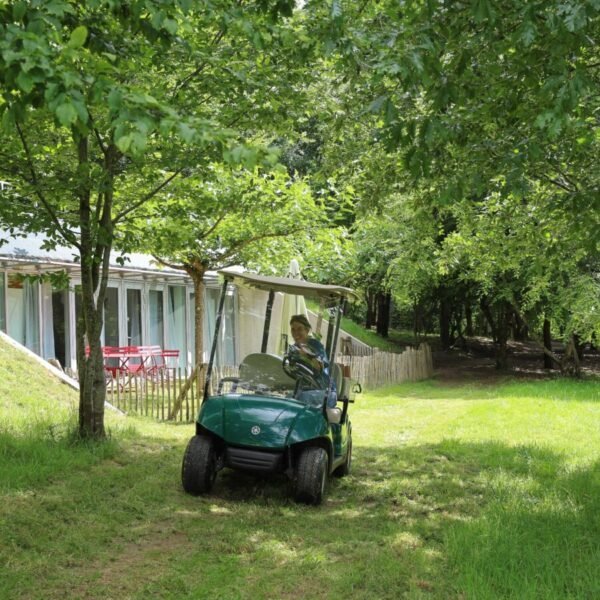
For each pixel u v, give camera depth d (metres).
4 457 7.88
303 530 6.29
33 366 12.55
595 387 18.98
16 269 15.95
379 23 6.34
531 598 4.43
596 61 6.92
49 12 3.56
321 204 14.95
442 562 5.40
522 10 5.09
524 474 8.62
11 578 4.80
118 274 19.02
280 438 7.08
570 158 7.38
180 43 7.49
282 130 8.96
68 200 9.28
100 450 8.73
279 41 7.82
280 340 8.35
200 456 7.23
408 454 9.98
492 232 12.73
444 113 6.59
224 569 5.23
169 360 21.77
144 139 3.13
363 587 4.94
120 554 5.51
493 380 23.09
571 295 19.64
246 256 16.34
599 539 5.72
